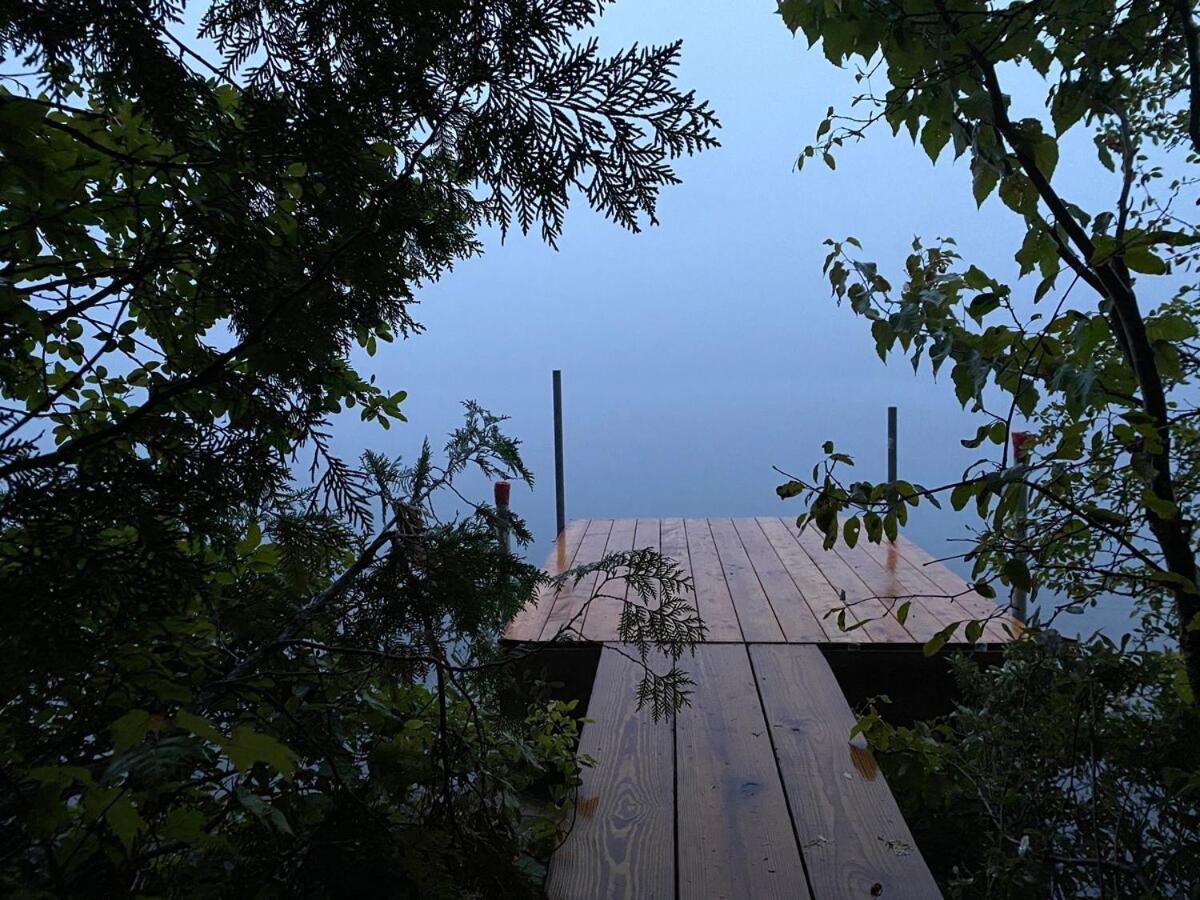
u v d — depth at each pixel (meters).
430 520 1.42
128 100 1.15
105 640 0.94
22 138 0.89
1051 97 1.66
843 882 1.77
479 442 1.61
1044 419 2.18
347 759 1.38
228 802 1.18
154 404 1.03
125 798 0.70
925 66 1.61
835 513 1.71
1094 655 2.06
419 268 1.37
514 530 1.49
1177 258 1.85
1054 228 1.60
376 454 1.52
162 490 0.99
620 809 2.09
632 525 6.48
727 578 4.76
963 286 1.73
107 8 0.95
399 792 1.37
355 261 1.13
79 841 0.78
